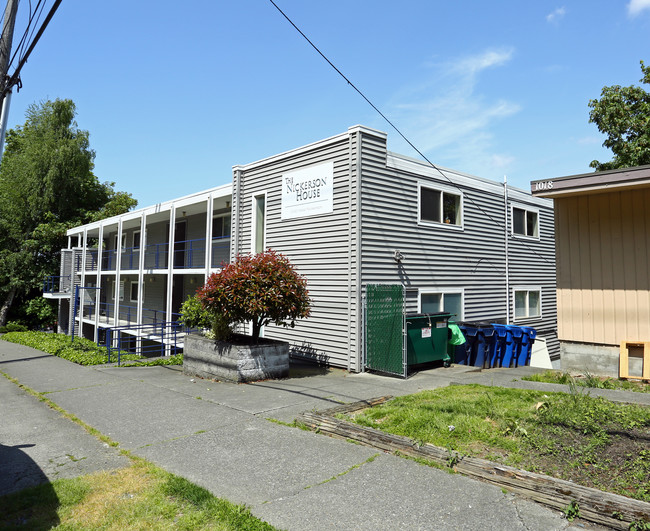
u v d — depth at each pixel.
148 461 4.94
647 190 8.24
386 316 9.91
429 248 12.46
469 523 3.54
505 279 15.27
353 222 10.70
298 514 3.72
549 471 4.25
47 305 33.78
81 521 3.68
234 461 4.88
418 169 12.27
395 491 4.09
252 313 9.09
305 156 12.14
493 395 7.21
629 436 4.89
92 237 32.91
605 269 8.67
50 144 32.41
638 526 3.33
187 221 21.28
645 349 8.11
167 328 17.52
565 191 8.53
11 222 32.53
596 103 19.03
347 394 7.79
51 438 5.81
